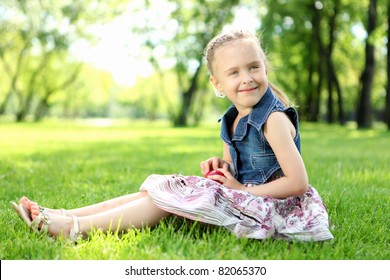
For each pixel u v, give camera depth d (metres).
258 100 2.83
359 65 30.00
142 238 2.50
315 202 2.76
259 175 2.90
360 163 6.93
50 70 35.84
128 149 10.17
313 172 5.61
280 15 24.81
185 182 2.78
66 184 4.77
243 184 2.96
